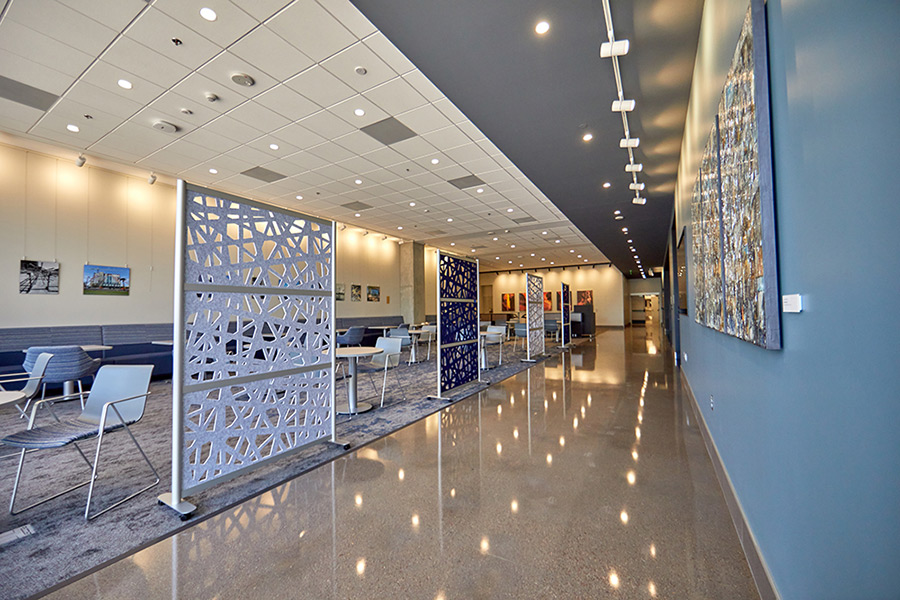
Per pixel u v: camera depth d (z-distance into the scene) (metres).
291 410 3.43
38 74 4.48
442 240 15.00
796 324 1.27
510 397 5.65
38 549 2.08
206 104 5.11
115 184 7.83
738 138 1.81
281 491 2.74
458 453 3.46
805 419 1.20
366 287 13.95
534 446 3.62
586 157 5.70
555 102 4.15
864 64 0.80
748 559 1.92
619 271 21.69
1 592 1.74
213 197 2.73
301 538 2.17
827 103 0.98
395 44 3.22
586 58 3.42
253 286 2.98
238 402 2.88
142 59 4.22
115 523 2.34
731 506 2.38
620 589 1.75
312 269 3.48
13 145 6.52
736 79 1.83
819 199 1.05
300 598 1.72
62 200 7.16
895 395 0.73
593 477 2.94
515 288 24.03
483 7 2.82
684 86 3.86
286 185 8.38
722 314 2.37
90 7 3.50
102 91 4.82
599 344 13.22
